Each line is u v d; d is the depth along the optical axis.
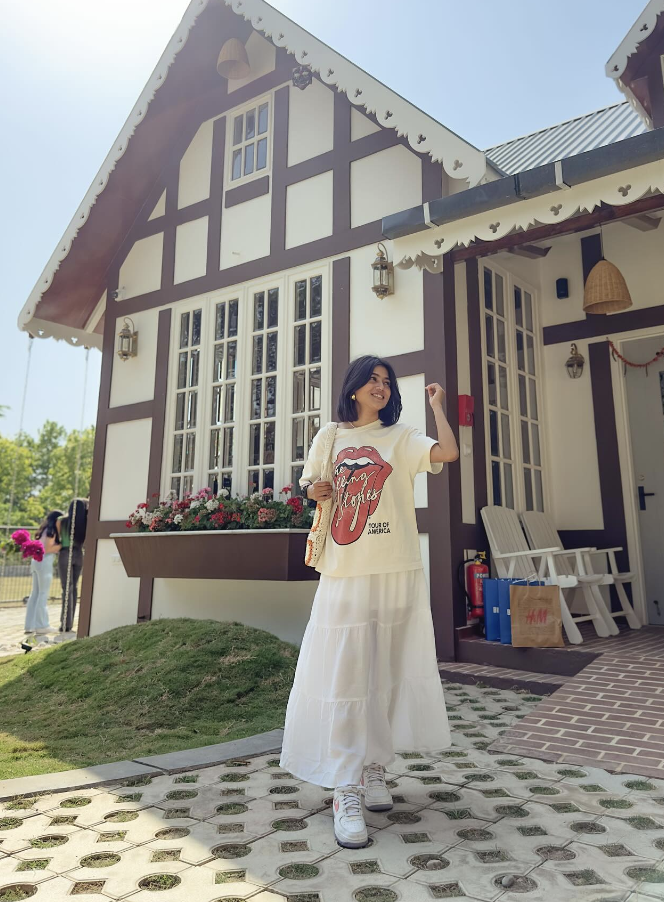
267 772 2.65
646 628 5.43
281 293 6.30
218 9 6.58
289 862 1.77
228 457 6.49
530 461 6.09
